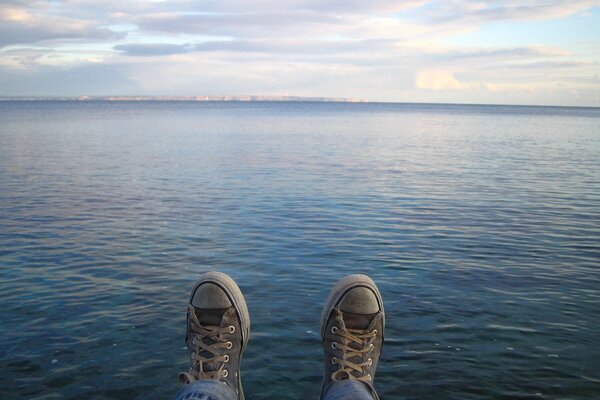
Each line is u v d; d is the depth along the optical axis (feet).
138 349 15.87
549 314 19.04
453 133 170.40
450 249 28.22
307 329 17.47
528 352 15.89
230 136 140.46
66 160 77.00
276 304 19.84
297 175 61.21
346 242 29.43
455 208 40.78
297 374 14.47
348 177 59.88
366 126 216.54
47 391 13.47
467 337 16.90
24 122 215.31
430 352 15.79
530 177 61.21
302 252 27.32
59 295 20.63
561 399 13.30
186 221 35.12
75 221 35.14
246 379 14.15
